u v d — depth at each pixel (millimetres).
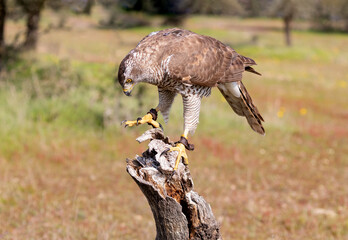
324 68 70188
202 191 19516
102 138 25109
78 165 21781
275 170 23297
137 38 52812
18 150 22391
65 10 34969
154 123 9289
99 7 33906
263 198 19438
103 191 19234
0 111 24984
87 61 40156
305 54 81312
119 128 26172
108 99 27469
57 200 17906
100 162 22484
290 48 85188
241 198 19125
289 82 54906
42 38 43125
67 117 26391
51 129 25016
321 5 121500
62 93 28078
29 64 31844
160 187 8047
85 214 16672
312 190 20734
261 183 21328
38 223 15570
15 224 15461
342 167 24469
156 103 29141
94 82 32406
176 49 8875
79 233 14719
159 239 8398
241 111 10820
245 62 10086
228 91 10367
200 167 22641
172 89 9320
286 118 34469
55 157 22000
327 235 15656
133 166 8383
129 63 8719
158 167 8180
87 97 28156
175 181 8141
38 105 26594
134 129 26625
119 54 36062
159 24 51906
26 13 33406
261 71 62656
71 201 17875
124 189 19703
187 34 9336
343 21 133250
